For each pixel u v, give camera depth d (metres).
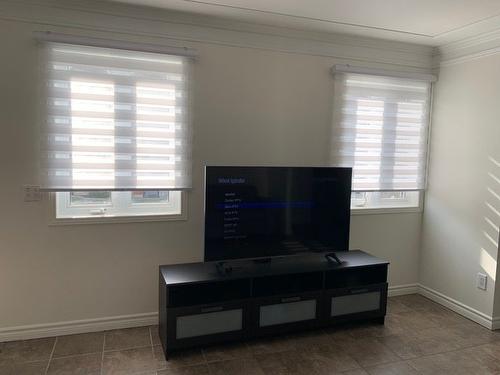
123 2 2.54
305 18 2.79
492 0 2.42
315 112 3.20
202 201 2.97
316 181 2.89
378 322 3.04
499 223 2.92
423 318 3.16
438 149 3.49
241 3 2.52
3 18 2.43
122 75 2.65
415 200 3.67
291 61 3.09
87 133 2.61
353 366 2.43
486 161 3.02
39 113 2.54
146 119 2.73
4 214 2.56
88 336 2.73
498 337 2.85
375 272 3.02
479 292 3.08
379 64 3.36
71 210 2.76
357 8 2.59
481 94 3.06
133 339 2.70
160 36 2.73
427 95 3.53
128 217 2.79
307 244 2.92
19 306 2.64
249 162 3.06
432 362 2.50
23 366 2.34
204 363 2.43
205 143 2.93
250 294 2.61
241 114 3.00
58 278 2.70
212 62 2.89
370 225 3.51
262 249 2.80
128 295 2.86
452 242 3.34
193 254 2.99
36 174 2.58
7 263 2.59
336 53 3.21
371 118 3.34
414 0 2.44
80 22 2.55
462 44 3.20
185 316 2.45
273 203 2.79
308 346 2.67
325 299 2.81
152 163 2.77
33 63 2.51
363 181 3.37
